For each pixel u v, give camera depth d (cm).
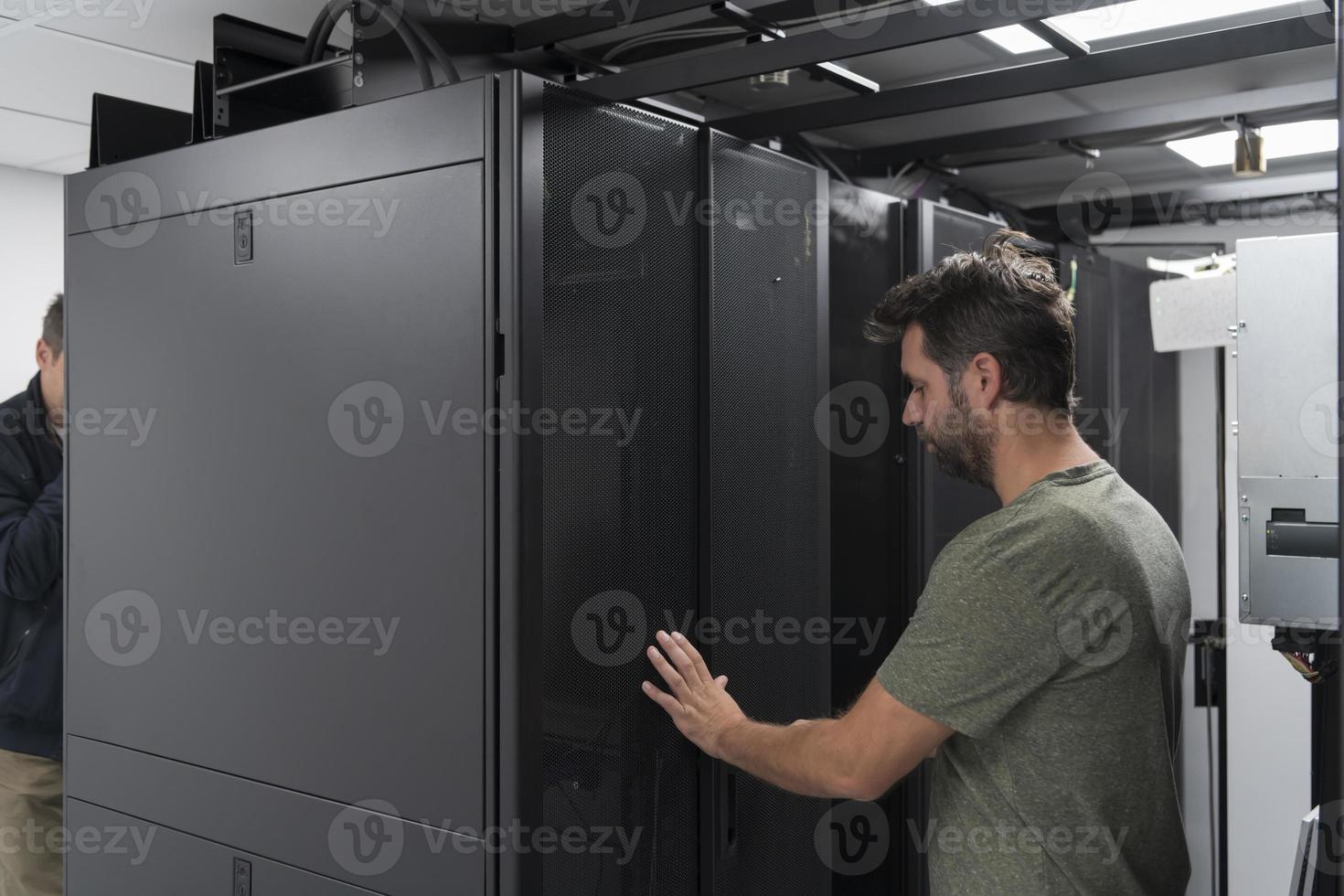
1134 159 292
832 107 219
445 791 155
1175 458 333
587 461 161
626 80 178
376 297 165
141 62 248
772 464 198
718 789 181
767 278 197
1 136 305
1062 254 333
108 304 207
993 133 271
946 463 144
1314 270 172
